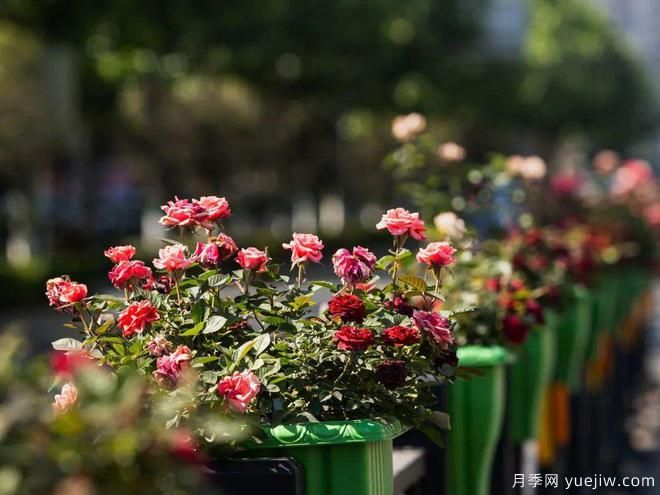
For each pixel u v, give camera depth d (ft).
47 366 9.21
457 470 18.24
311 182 173.58
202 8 88.69
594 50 255.70
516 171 27.45
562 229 34.71
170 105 146.41
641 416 45.70
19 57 98.12
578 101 241.55
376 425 13.43
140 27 86.07
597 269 31.45
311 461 13.32
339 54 136.46
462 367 16.34
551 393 26.40
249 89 152.05
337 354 14.19
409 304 15.08
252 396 12.92
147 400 10.64
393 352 14.64
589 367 31.32
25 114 99.35
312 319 14.78
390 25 145.89
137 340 13.88
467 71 160.25
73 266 85.15
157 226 144.77
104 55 97.09
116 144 145.28
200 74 129.70
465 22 155.94
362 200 183.01
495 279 21.39
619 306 40.45
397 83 147.43
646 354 54.29
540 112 231.71
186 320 14.24
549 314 23.48
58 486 8.20
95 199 135.64
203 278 14.46
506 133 192.13
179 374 12.87
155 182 147.23
